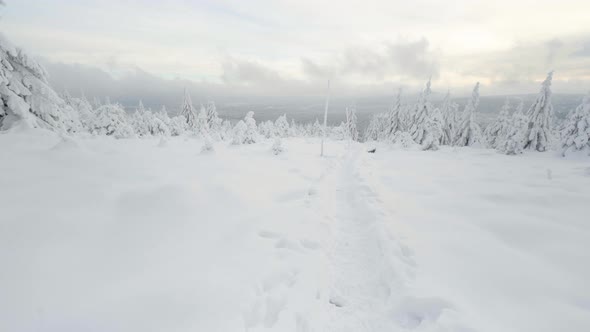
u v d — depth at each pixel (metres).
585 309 3.42
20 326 2.57
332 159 16.50
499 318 3.30
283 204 7.50
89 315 2.84
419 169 14.41
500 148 23.22
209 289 3.55
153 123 27.61
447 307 3.50
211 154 14.08
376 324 3.54
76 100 33.06
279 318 3.36
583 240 5.20
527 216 6.55
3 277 3.08
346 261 5.08
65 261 3.59
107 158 8.48
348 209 7.94
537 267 4.40
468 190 9.41
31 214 4.39
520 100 29.66
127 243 4.29
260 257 4.62
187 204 5.75
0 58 10.23
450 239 5.52
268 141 25.31
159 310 3.07
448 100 35.38
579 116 19.75
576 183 10.05
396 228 6.00
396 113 38.66
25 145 8.37
